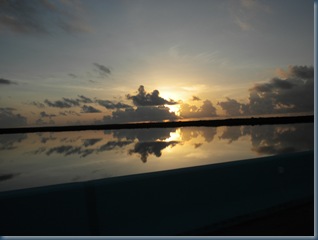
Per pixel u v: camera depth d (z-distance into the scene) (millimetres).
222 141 36281
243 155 20312
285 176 4613
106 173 16141
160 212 3629
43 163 22828
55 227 3143
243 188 4199
